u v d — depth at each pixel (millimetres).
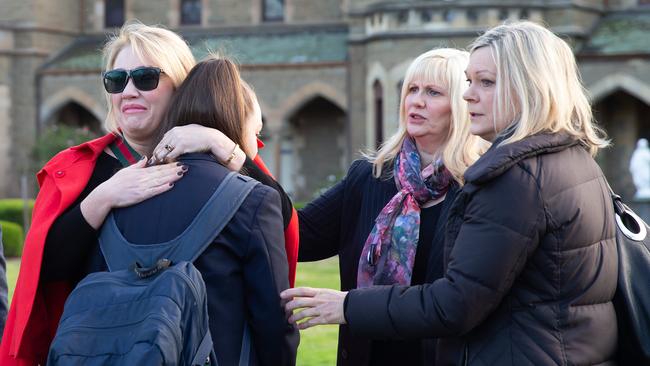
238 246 3469
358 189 4527
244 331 3504
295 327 3631
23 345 3766
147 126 4004
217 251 3430
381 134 26062
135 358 3002
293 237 3977
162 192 3510
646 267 3559
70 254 3627
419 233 4230
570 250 3332
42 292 3830
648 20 25500
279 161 27891
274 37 29641
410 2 24906
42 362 3871
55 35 31266
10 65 30578
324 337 9734
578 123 3545
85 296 3232
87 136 29016
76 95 30062
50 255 3645
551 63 3463
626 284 3496
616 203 3676
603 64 23938
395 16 25234
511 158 3312
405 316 3426
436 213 4266
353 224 4535
